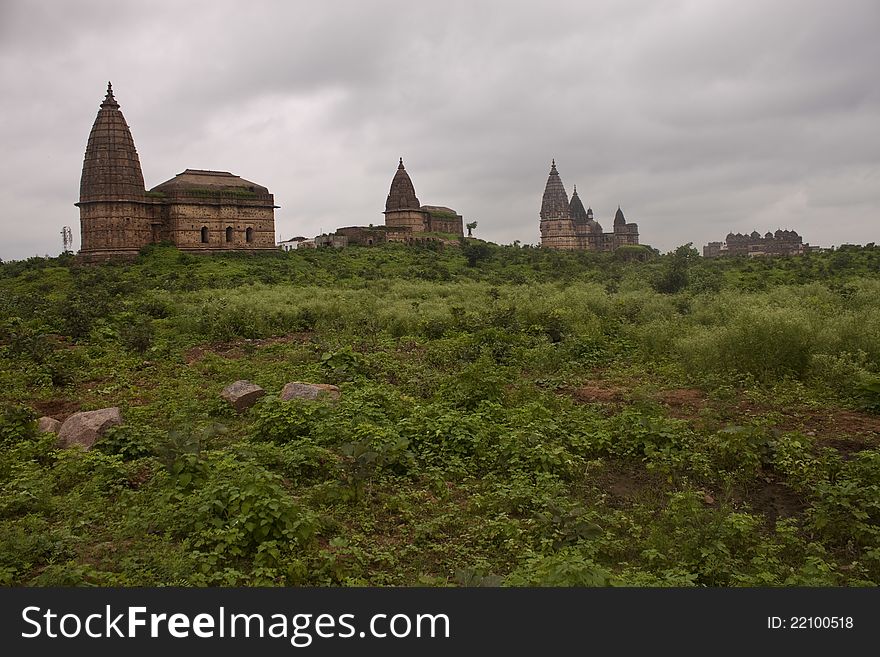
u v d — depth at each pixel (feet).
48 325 88.89
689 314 92.38
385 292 149.28
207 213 233.76
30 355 64.18
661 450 35.91
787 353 54.85
